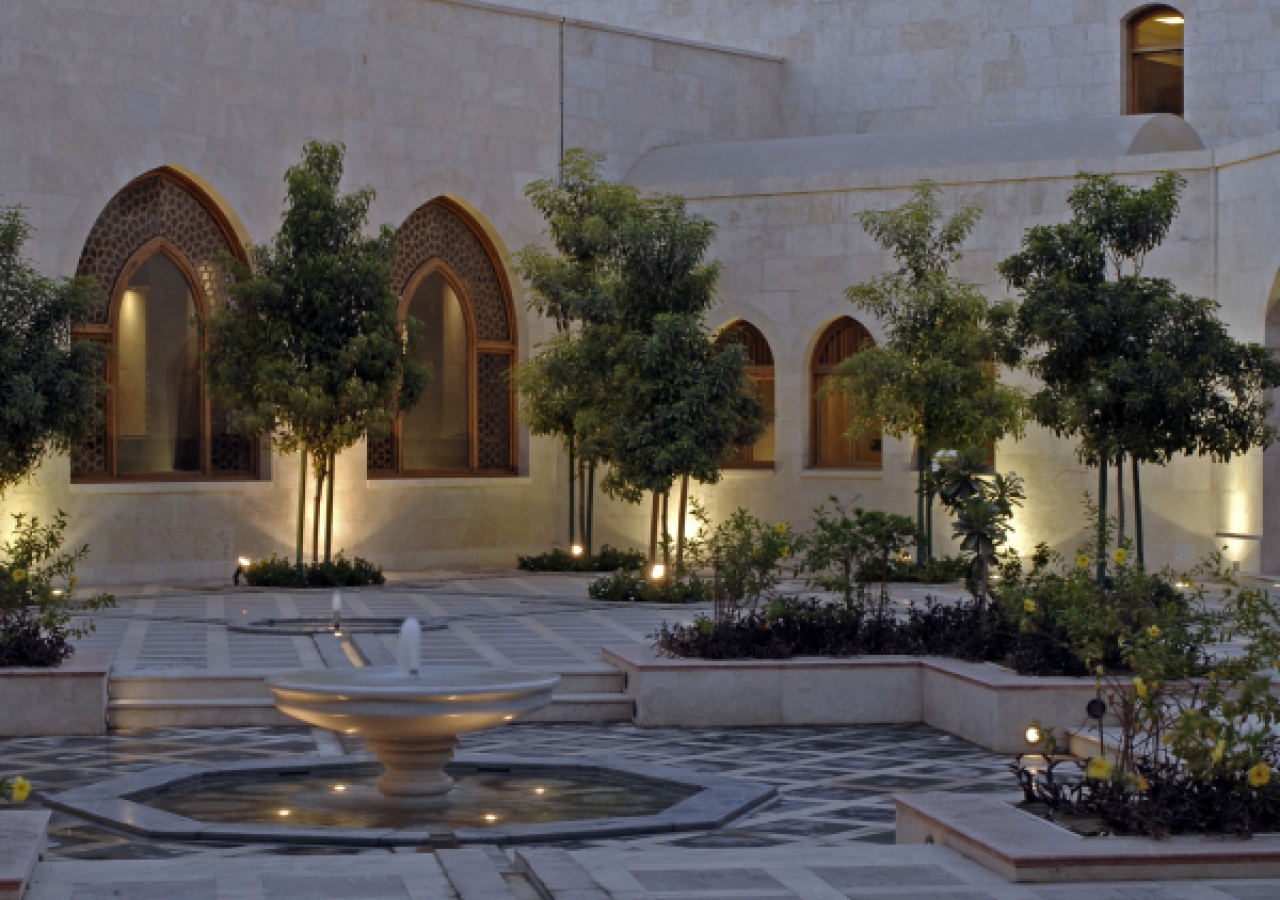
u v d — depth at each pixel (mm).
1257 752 8375
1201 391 21859
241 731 13469
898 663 14172
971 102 32938
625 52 31281
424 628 19031
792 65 34281
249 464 27188
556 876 7691
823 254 28766
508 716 10445
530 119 29891
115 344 25562
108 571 25047
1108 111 31922
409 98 28297
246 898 7211
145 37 25312
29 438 21094
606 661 15445
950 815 8531
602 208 25281
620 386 24406
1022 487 27203
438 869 7863
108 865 7820
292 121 26969
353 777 11406
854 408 25484
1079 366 22516
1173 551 26203
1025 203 27312
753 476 29328
